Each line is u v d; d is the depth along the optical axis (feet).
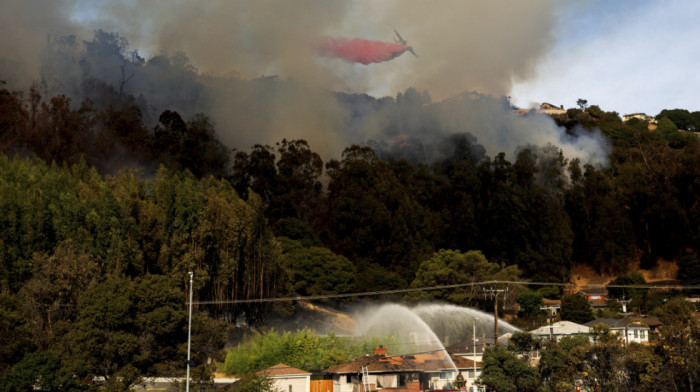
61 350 237.45
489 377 268.82
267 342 334.44
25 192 368.07
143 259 364.17
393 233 606.14
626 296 572.10
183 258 371.15
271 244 439.22
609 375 260.01
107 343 236.22
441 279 505.25
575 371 267.80
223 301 387.14
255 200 437.17
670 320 262.88
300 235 571.28
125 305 242.37
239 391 245.24
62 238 336.08
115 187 424.87
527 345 278.67
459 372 313.12
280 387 279.49
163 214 387.34
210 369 249.75
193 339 253.44
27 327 241.14
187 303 347.15
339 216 623.77
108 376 240.12
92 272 297.33
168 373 242.37
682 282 646.33
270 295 433.89
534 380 264.93
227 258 391.45
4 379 214.07
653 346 266.77
